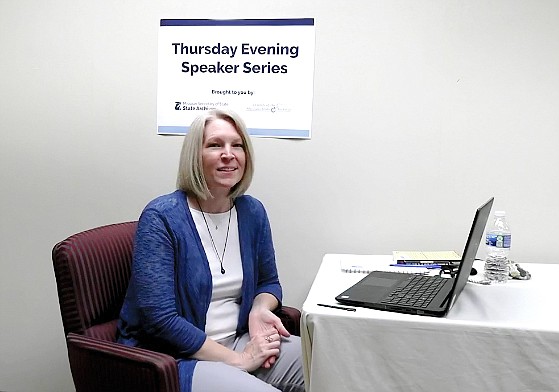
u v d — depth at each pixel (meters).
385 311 1.37
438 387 1.30
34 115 2.36
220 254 1.75
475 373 1.28
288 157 2.21
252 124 2.21
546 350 1.24
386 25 2.10
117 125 2.31
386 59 2.11
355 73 2.13
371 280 1.63
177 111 2.26
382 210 2.17
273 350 1.67
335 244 2.22
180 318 1.61
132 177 2.32
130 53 2.27
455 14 2.05
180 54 2.24
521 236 2.09
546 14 2.00
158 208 1.66
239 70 2.21
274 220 2.25
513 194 2.08
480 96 2.07
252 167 1.81
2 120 2.39
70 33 2.30
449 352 1.28
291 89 2.18
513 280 1.70
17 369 2.50
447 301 1.33
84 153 2.35
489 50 2.04
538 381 1.25
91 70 2.30
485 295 1.53
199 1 2.21
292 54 2.17
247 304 1.80
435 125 2.10
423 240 2.15
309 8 2.14
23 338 2.48
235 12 2.19
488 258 1.77
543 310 1.40
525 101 2.04
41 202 2.40
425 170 2.12
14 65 2.36
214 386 1.48
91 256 1.72
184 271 1.65
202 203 1.77
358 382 1.33
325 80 2.15
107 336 1.70
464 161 2.10
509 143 2.07
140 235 1.63
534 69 2.02
